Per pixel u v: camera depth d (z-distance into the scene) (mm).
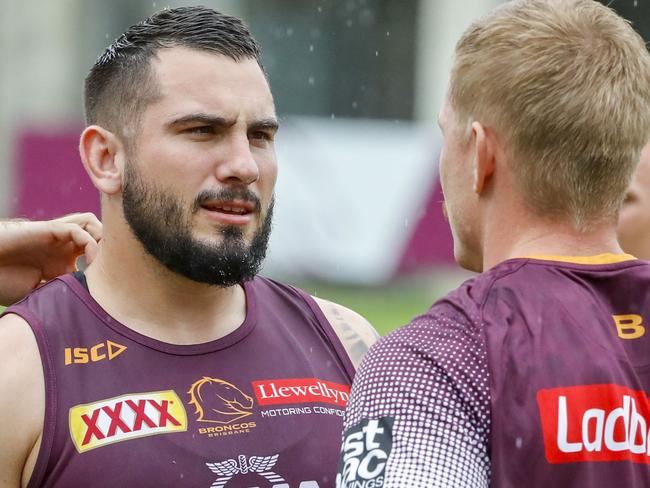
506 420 5012
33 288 7934
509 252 5574
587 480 5043
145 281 7031
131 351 6914
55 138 36125
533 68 5336
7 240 7664
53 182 36031
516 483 4988
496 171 5555
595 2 5664
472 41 5625
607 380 5180
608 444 5129
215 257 6793
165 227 6836
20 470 6555
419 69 46250
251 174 6816
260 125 6992
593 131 5297
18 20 43594
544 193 5430
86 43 44969
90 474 6473
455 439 4988
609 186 5445
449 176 5867
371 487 4977
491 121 5492
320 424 7145
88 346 6859
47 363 6691
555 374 5125
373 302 33344
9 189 36469
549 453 5012
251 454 6824
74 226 7812
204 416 6848
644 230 8508
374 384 5199
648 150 8414
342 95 47469
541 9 5527
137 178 6914
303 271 34875
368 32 47156
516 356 5125
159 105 6848
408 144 35375
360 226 35156
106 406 6676
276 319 7574
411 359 5184
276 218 34656
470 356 5137
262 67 7277
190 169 6793
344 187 35219
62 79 44344
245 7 46750
